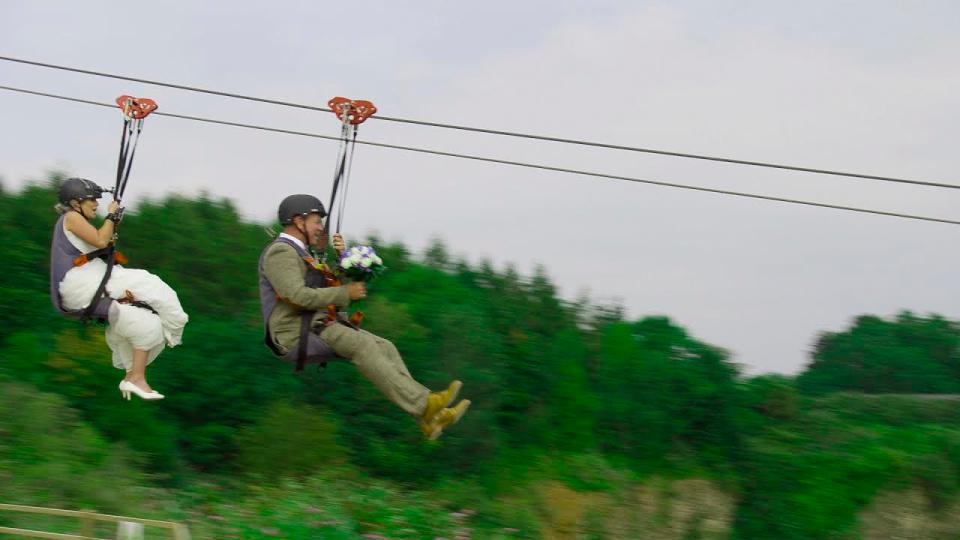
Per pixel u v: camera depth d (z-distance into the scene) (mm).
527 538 16609
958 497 20719
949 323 29719
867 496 20250
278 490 15305
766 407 22094
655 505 18875
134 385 10211
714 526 19344
